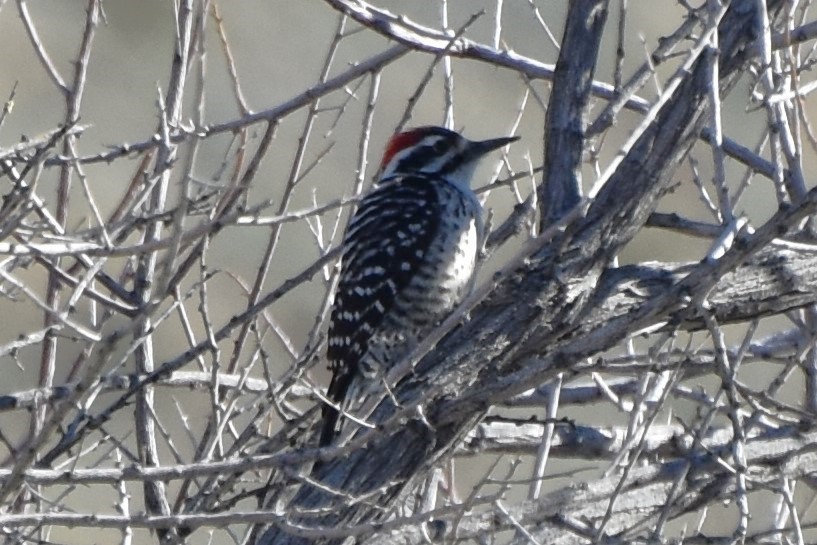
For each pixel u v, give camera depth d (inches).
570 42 419.2
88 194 428.8
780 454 418.0
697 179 454.3
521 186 748.0
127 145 414.9
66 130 354.6
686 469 373.1
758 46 380.2
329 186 1118.4
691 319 382.6
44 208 388.8
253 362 446.0
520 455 452.4
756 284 384.5
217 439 399.5
